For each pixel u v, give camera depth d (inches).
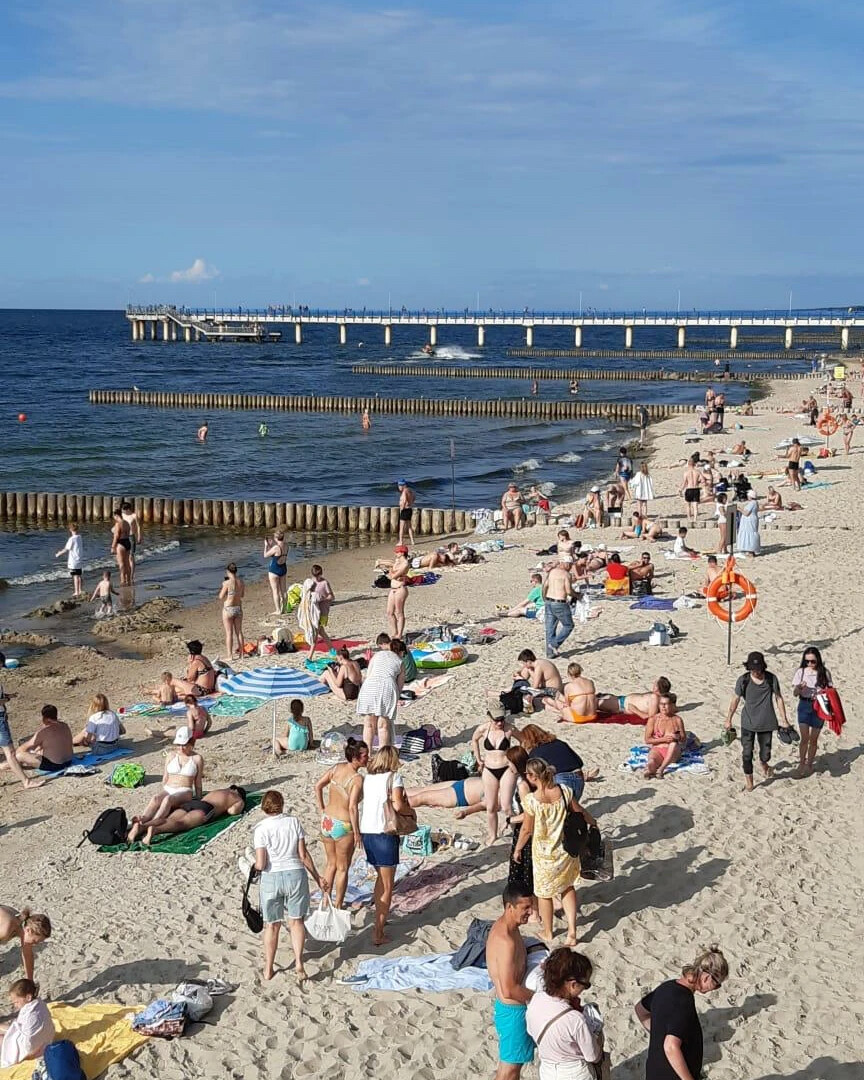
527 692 695.7
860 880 468.4
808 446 2062.0
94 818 583.5
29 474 2102.6
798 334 7647.6
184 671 898.7
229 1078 354.9
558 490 1915.6
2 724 639.1
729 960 408.5
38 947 441.7
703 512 1454.2
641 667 772.6
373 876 480.4
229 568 896.9
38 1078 349.7
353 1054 362.9
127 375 4645.7
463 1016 378.9
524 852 422.0
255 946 433.7
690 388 3959.2
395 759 428.5
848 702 684.7
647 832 513.7
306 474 2144.4
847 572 1022.4
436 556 1232.2
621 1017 375.6
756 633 840.9
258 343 6865.2
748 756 556.4
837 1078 342.6
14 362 5383.9
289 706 752.3
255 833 405.4
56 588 1243.2
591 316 5915.4
